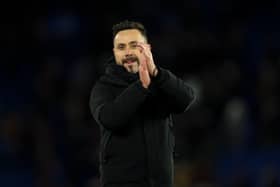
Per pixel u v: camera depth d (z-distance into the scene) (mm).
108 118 13203
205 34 54562
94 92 14172
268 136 46062
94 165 44094
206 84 48312
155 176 13609
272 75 49719
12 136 45938
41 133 45406
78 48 55062
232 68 50406
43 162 44094
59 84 49031
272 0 61312
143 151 13633
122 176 13602
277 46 56031
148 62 13250
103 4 57781
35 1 57906
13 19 57375
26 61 55156
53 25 56531
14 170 45188
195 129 45375
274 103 47531
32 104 49375
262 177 43031
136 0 58031
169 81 13367
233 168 44312
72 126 46281
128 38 14016
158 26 56281
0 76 54031
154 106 13836
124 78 13961
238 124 46062
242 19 58906
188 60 51812
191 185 41344
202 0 59375
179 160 43281
